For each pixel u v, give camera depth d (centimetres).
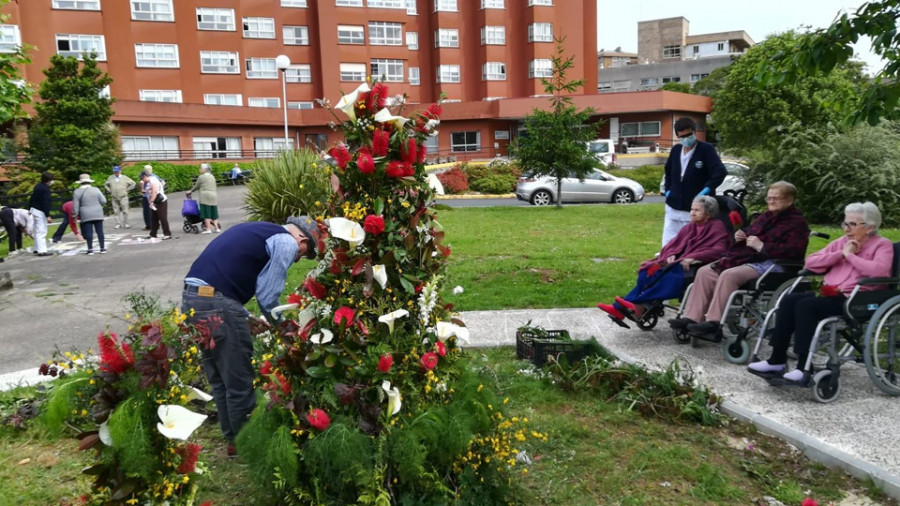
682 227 690
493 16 4594
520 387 484
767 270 529
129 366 264
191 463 273
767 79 633
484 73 4641
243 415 370
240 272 364
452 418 295
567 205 1988
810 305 454
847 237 484
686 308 573
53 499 350
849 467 362
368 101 313
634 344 608
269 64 4278
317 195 1176
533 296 802
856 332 460
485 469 318
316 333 296
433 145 4288
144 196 1548
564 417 435
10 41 3344
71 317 778
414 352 304
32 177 2461
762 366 478
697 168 695
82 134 2631
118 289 928
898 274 465
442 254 332
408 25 4669
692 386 465
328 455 277
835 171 1410
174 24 3872
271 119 4100
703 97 4494
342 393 283
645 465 373
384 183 313
